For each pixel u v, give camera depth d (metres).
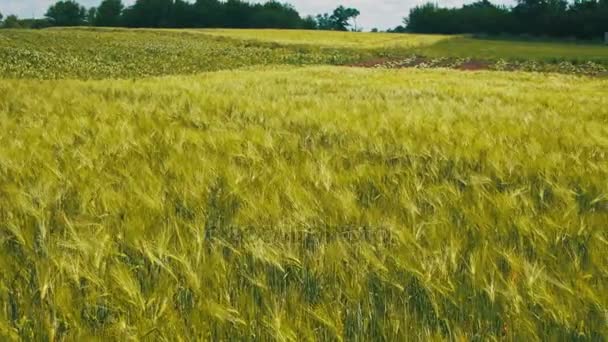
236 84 13.29
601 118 7.99
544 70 36.78
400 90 11.95
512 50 53.38
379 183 4.17
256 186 4.05
